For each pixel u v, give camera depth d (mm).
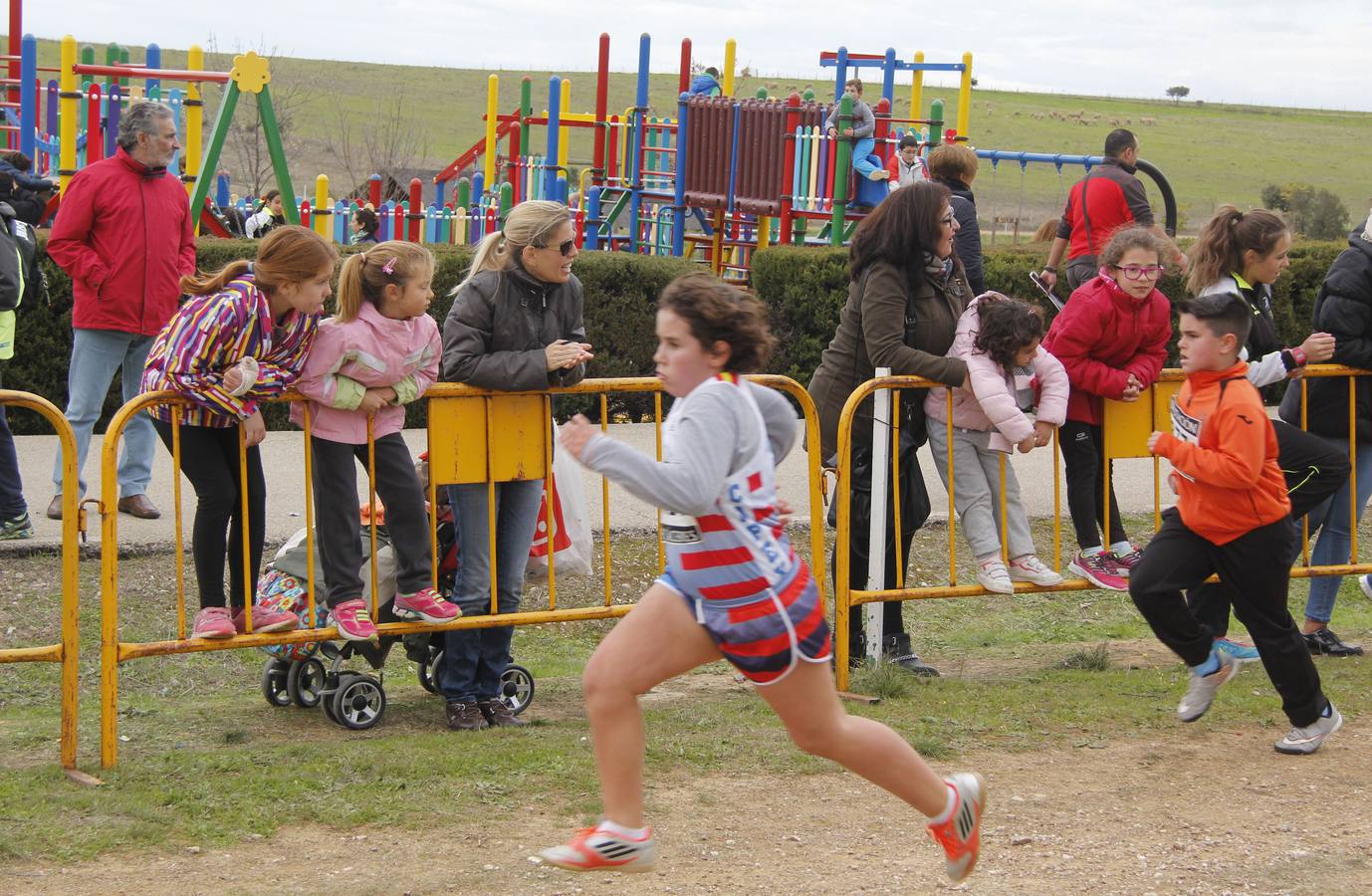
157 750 5102
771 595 3393
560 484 5770
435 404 5285
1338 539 6605
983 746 5215
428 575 5367
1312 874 4062
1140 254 5871
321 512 5227
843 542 5859
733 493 3363
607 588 5719
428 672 6152
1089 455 6211
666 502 3277
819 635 3469
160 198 7820
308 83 62562
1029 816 4500
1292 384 6496
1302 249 13930
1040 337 5910
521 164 18547
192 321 4887
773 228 18578
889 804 4625
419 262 5070
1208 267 6195
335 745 5160
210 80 12984
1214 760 5094
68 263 7641
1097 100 97000
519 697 5852
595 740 3473
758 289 13156
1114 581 6211
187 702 6020
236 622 5297
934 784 3627
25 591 7133
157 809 4363
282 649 5699
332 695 5539
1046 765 5016
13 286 7422
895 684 5875
